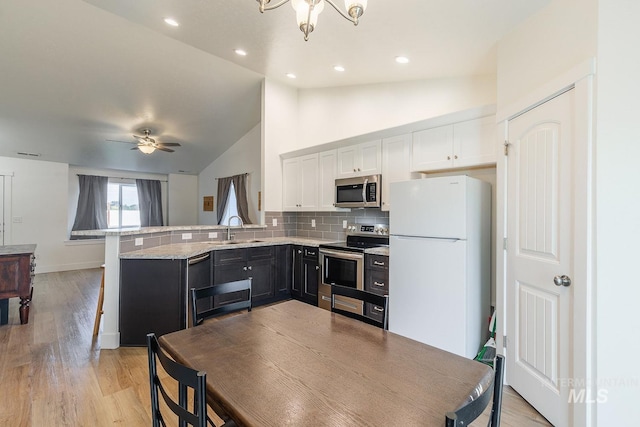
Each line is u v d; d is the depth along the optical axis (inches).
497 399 35.4
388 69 131.5
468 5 79.5
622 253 58.9
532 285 78.3
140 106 185.3
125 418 73.5
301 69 147.0
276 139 180.9
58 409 76.5
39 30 122.7
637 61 58.5
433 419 32.9
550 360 71.8
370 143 144.4
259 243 155.7
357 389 38.7
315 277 155.9
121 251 114.1
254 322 63.3
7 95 159.6
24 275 134.0
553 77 73.7
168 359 37.0
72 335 122.3
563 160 68.8
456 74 128.5
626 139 59.1
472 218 102.0
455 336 99.4
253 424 31.8
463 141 113.3
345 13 90.7
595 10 61.6
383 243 147.6
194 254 118.7
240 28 111.5
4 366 97.6
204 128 226.1
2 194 228.8
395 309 114.7
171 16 107.5
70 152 235.6
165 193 315.9
